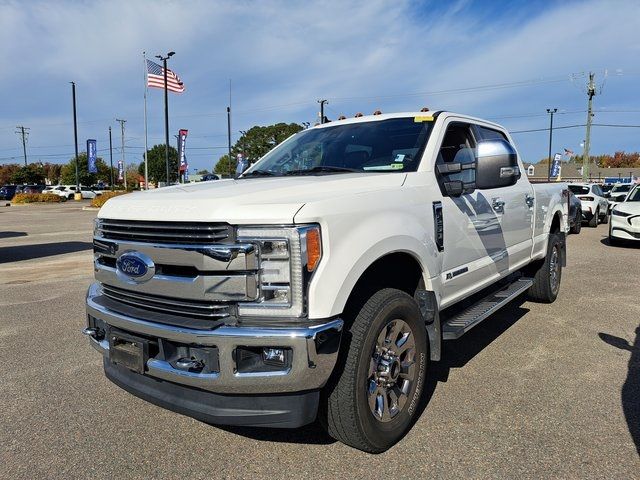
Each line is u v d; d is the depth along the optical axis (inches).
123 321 111.8
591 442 121.1
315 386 99.8
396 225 119.3
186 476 111.2
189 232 103.8
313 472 111.4
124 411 143.2
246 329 98.5
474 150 174.7
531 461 113.5
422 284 135.3
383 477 108.7
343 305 102.9
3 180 3826.3
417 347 126.8
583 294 272.2
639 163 3858.3
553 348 187.0
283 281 98.8
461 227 151.2
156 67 1224.2
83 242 569.0
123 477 111.2
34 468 115.1
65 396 153.3
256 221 98.8
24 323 231.8
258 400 102.9
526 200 207.0
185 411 108.1
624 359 175.2
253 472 112.2
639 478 106.9
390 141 155.3
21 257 453.7
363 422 110.4
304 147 170.6
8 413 142.3
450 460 114.7
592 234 604.7
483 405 141.3
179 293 104.3
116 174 3686.0
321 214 101.4
